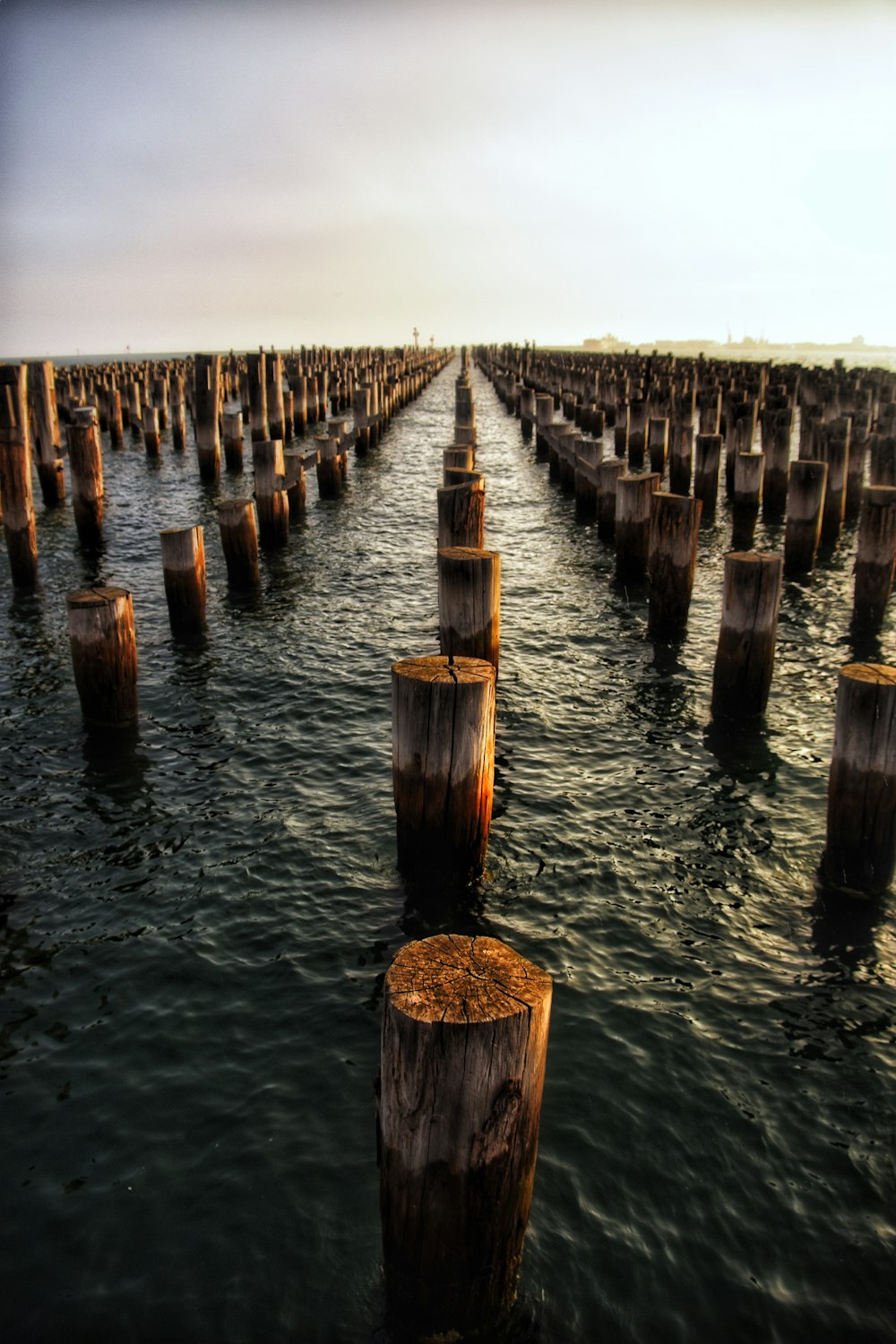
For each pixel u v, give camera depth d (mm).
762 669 9742
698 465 20859
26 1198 4418
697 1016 5637
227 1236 4254
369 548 18406
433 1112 3338
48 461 21891
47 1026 5527
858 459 19625
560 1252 4180
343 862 7250
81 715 10125
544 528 20188
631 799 8289
